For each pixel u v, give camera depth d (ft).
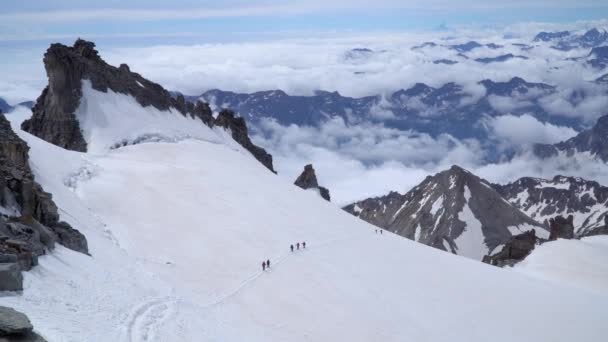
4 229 148.46
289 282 229.25
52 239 166.40
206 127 585.63
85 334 116.37
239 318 184.55
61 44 465.88
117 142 428.97
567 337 239.91
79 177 302.04
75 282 146.20
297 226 320.50
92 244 204.54
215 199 326.44
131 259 212.84
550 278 393.70
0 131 244.83
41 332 108.17
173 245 246.27
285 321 193.26
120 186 307.37
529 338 230.07
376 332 199.82
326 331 192.44
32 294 126.52
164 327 139.33
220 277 221.46
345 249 298.35
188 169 378.32
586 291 328.29
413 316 223.10
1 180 176.14
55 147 333.83
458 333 217.15
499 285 295.48
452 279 286.25
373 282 251.80
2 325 99.71
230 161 466.70
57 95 450.71
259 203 344.08
